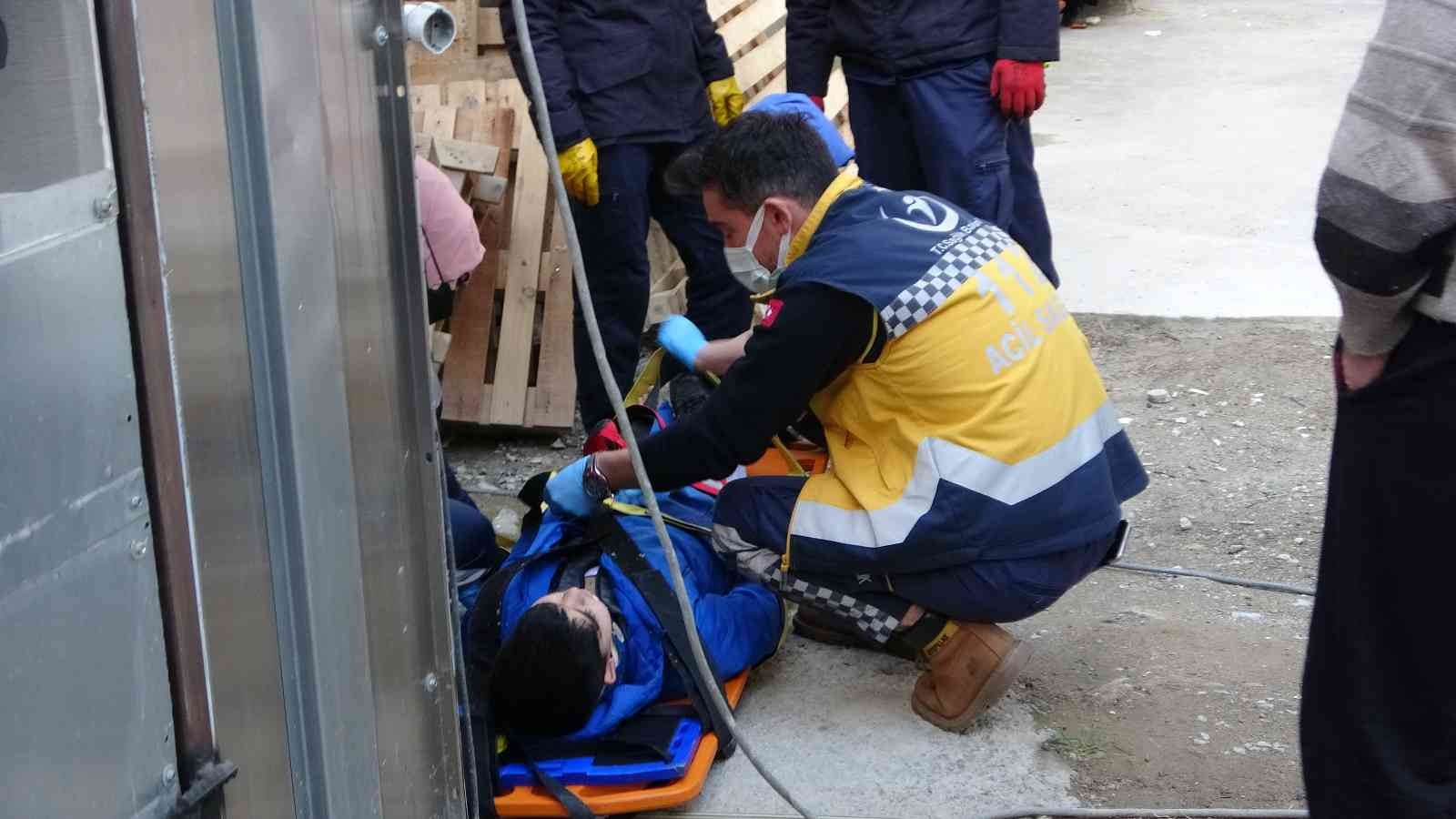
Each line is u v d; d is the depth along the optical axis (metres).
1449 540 1.69
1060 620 3.20
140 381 1.26
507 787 2.51
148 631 1.29
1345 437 1.78
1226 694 2.85
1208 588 3.33
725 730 2.62
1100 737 2.73
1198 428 4.17
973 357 2.52
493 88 4.30
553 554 2.83
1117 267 5.47
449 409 4.27
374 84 1.57
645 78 3.75
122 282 1.23
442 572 1.79
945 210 2.69
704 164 2.71
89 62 1.17
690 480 2.66
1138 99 8.38
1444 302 1.63
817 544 2.65
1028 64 3.81
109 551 1.24
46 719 1.19
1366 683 1.78
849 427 2.68
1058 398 2.60
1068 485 2.61
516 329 4.25
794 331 2.52
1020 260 2.66
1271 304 5.03
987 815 2.49
